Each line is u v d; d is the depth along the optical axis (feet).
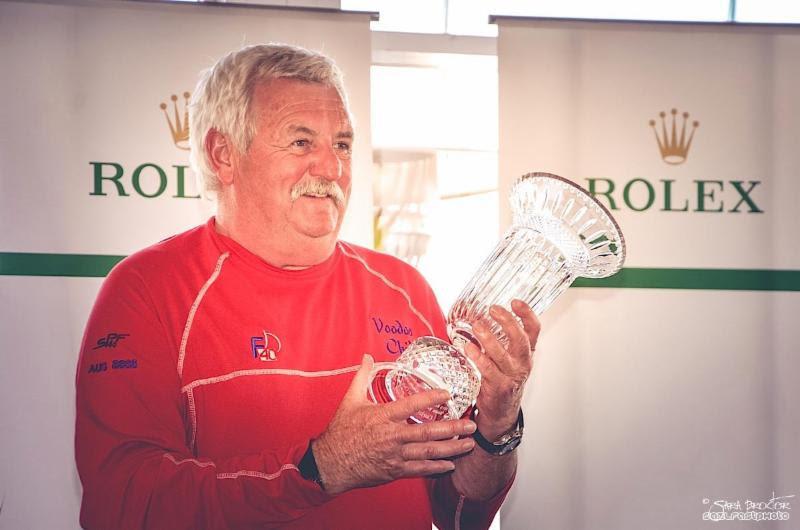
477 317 7.47
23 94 9.97
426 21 11.94
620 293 10.66
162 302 9.72
